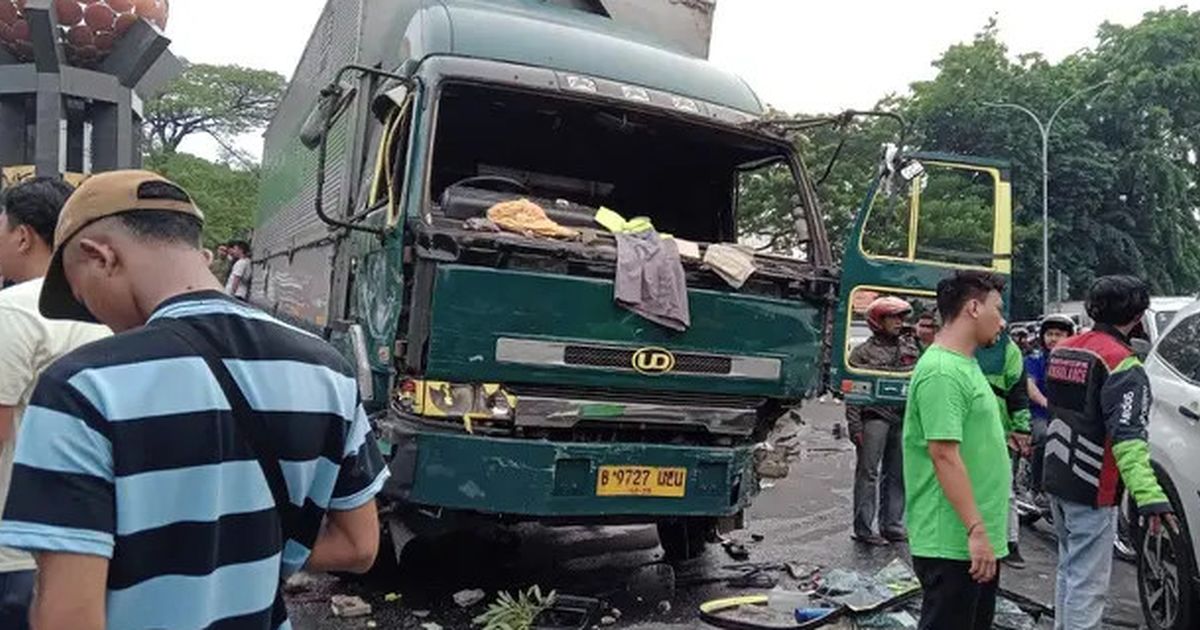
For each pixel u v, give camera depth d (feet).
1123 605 20.53
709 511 18.24
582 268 17.04
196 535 5.39
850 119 19.33
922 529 12.10
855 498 24.85
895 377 19.89
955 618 11.99
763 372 18.44
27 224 9.58
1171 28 127.75
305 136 26.27
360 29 22.45
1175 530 16.67
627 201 23.08
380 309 17.43
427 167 16.88
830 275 19.30
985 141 120.98
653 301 17.21
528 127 20.89
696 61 21.59
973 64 120.47
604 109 19.15
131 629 5.29
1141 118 125.29
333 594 18.79
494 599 18.79
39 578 5.11
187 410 5.38
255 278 43.27
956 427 11.62
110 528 5.13
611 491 17.37
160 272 5.88
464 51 18.22
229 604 5.61
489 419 16.85
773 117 20.06
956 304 12.12
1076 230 121.29
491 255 16.47
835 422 51.44
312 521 6.12
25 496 5.02
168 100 151.64
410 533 17.61
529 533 24.21
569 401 17.13
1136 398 13.89
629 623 17.71
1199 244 132.16
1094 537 14.64
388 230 17.10
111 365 5.28
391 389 16.90
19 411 8.91
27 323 8.89
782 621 17.19
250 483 5.62
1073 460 14.64
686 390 17.87
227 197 122.93
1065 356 14.88
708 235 23.61
